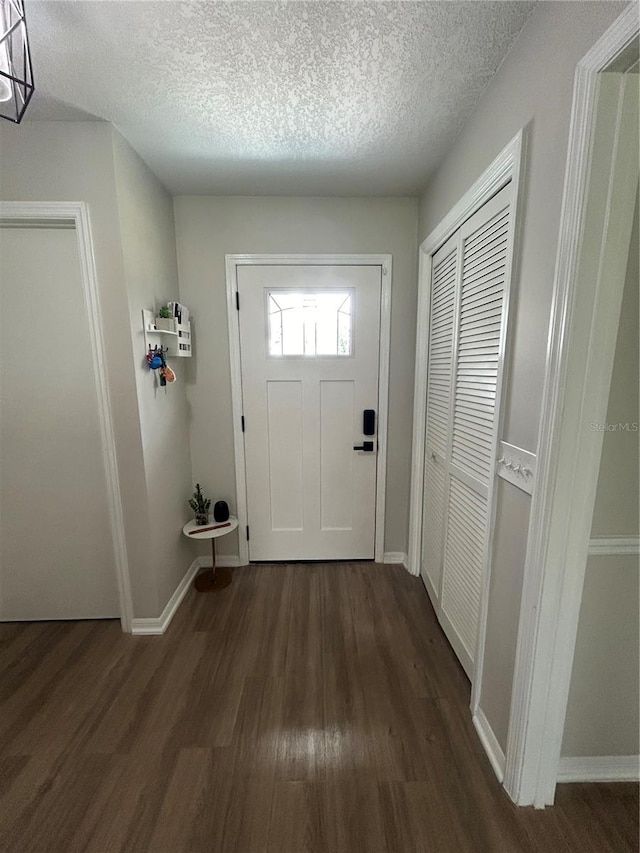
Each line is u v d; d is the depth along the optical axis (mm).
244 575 2316
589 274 825
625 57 710
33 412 1699
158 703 1435
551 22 894
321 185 1942
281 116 1405
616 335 858
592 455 901
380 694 1467
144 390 1703
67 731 1328
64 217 1502
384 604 2031
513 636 1099
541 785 1071
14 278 1594
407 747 1259
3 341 1639
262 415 2279
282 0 951
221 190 1998
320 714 1383
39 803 1109
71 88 1256
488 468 1310
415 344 2174
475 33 1042
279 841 1011
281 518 2406
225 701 1441
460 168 1501
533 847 992
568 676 1024
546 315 936
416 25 1020
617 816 1058
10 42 886
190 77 1210
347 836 1020
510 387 1122
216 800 1108
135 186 1625
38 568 1847
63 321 1627
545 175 933
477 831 1025
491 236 1271
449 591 1730
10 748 1272
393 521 2418
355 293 2160
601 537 999
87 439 1725
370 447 2318
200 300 2150
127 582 1796
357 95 1294
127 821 1062
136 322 1632
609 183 790
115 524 1752
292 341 2207
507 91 1119
